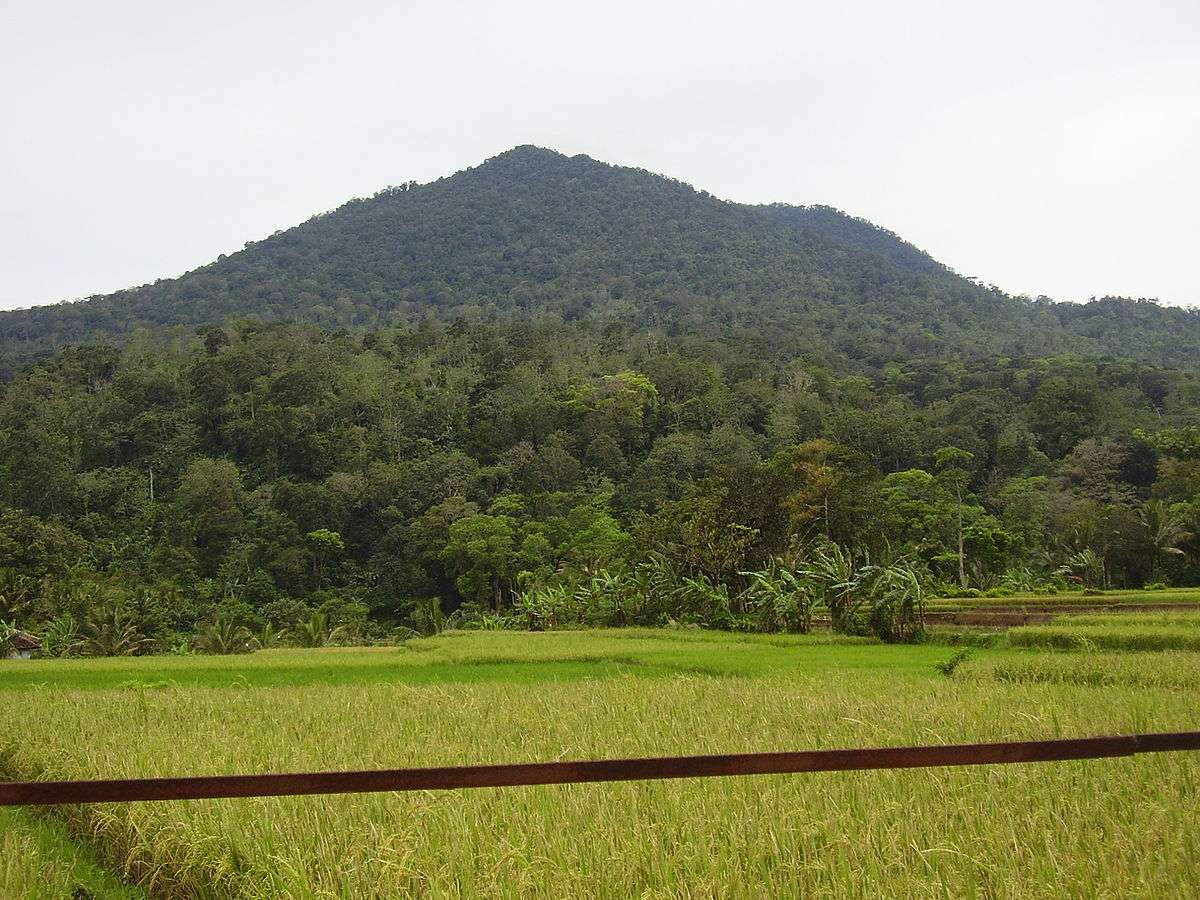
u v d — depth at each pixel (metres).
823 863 6.66
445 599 72.56
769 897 6.27
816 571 34.25
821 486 43.94
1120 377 96.75
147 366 95.69
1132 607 33.72
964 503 65.19
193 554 69.94
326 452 83.12
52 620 52.47
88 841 10.44
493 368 100.25
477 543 66.38
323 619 53.56
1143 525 51.28
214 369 87.00
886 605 29.30
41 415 87.19
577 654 26.81
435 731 12.95
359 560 76.12
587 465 85.44
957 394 95.38
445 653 28.36
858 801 7.91
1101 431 79.25
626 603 41.97
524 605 49.84
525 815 7.83
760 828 7.16
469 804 8.12
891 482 65.31
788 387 98.69
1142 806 7.40
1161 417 85.44
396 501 77.94
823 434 87.25
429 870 6.89
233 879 7.64
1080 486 70.94
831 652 26.16
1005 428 83.00
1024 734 10.97
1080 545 52.03
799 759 4.37
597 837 7.21
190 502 74.81
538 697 16.06
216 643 48.66
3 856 9.03
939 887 6.17
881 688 15.56
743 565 42.91
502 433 88.31
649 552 43.34
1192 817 7.12
